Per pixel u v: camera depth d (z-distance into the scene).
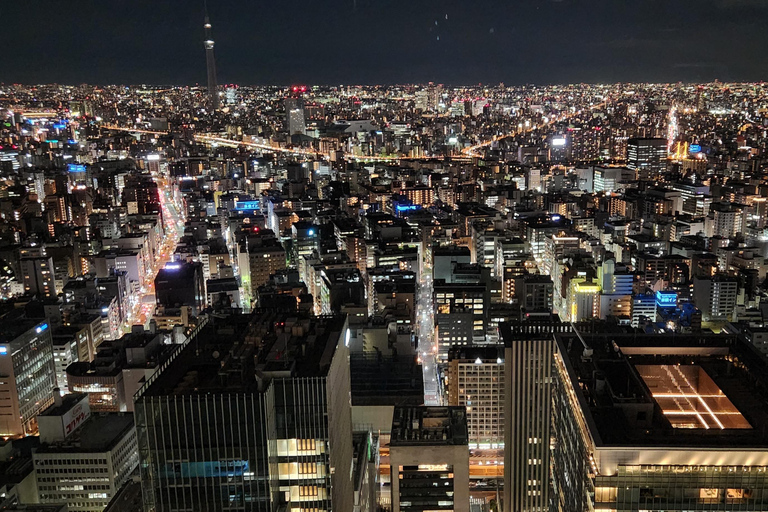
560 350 167.38
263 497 155.62
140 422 151.25
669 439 124.56
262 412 151.00
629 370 153.88
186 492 154.62
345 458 190.00
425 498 190.88
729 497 121.00
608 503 124.00
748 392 145.25
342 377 186.38
